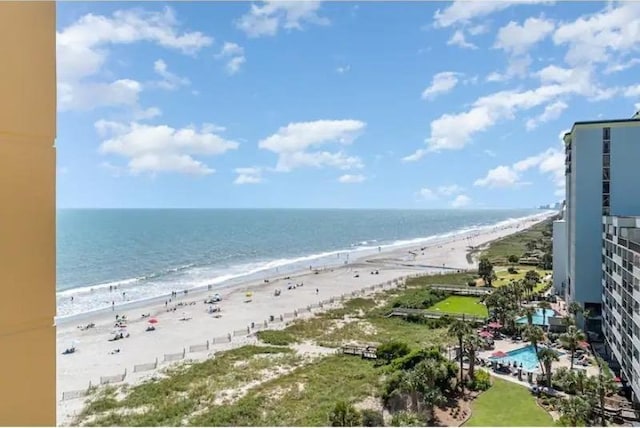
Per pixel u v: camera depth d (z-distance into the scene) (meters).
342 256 127.00
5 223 3.03
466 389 32.22
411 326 51.69
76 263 105.62
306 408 29.45
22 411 3.11
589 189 46.75
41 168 3.26
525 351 41.25
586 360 38.50
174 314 59.88
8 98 3.09
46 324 3.26
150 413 29.30
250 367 38.28
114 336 49.41
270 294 72.75
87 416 29.12
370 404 29.95
